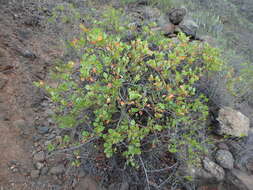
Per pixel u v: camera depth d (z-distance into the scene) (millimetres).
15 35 3076
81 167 1955
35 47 3123
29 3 3797
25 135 2100
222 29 6180
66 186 1832
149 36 2801
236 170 2230
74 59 3076
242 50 5551
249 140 2412
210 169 2078
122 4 5203
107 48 1845
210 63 2408
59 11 3914
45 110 2404
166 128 1994
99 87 1646
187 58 2312
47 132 2193
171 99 1900
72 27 3613
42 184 1801
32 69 2773
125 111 1782
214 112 2609
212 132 2502
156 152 1918
